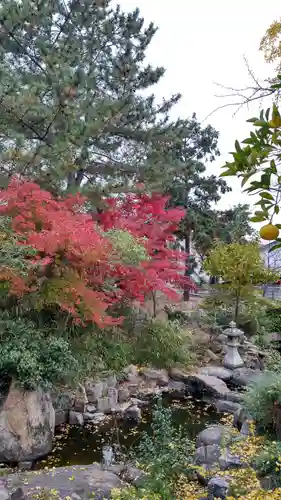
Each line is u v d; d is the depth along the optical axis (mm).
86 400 6305
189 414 6523
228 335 8461
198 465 4242
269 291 12094
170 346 6852
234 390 7406
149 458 4262
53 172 6629
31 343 5121
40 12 7828
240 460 4043
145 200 6812
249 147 1026
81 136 6684
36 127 7309
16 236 4895
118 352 6078
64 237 4859
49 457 5047
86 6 8695
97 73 8797
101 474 4184
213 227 13086
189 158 12039
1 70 6523
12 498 3666
